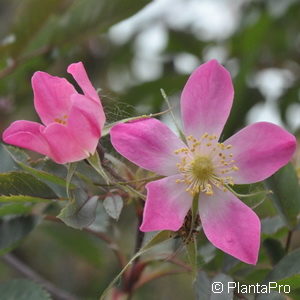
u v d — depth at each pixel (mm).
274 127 298
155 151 299
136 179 300
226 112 303
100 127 294
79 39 381
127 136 297
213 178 300
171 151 300
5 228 329
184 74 429
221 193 299
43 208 331
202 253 327
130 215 417
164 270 337
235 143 301
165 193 297
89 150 293
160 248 325
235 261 325
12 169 319
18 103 409
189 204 298
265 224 329
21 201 308
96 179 300
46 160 306
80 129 291
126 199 305
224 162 300
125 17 376
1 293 328
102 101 301
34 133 294
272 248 320
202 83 303
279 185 318
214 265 328
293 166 318
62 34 378
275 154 298
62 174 305
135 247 308
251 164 299
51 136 291
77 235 404
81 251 407
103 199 302
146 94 428
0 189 305
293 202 317
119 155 305
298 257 307
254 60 432
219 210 298
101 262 409
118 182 295
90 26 377
